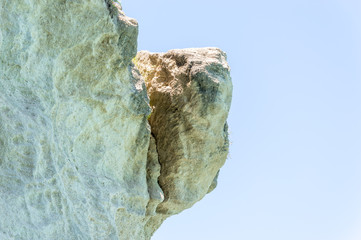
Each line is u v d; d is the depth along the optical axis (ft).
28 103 32.58
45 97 31.81
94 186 33.04
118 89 32.63
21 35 30.53
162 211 39.50
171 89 38.17
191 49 39.58
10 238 35.19
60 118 31.96
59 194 33.96
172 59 39.19
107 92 32.37
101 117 32.71
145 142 35.17
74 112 32.01
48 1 29.35
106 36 31.24
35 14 29.68
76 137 32.48
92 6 30.04
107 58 31.71
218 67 38.04
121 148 33.96
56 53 30.60
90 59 31.35
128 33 32.12
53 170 33.50
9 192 34.86
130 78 33.17
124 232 34.32
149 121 39.22
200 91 37.06
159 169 38.09
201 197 40.57
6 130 34.01
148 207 36.78
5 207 35.12
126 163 34.60
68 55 30.78
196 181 39.06
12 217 35.12
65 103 31.65
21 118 33.19
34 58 30.96
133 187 34.50
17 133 33.83
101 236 33.19
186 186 38.91
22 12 29.91
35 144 33.78
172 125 37.99
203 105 37.04
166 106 38.29
